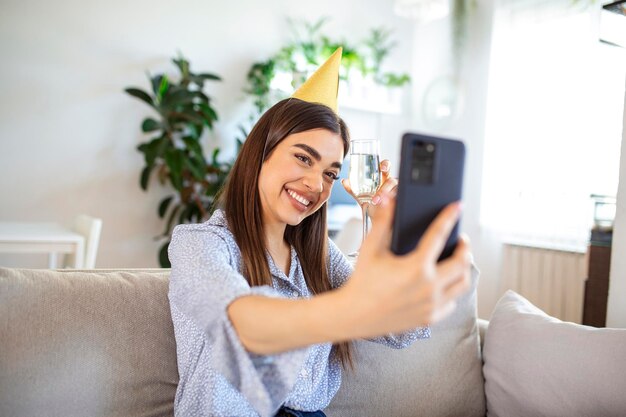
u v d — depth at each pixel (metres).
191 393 0.86
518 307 1.40
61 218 3.06
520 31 3.38
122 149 3.22
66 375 0.91
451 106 3.88
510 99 3.44
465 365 1.34
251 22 3.63
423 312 0.43
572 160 3.09
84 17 3.05
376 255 0.46
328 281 1.16
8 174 2.91
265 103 3.63
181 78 3.36
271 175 0.99
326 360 1.05
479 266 3.65
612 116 2.91
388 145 4.25
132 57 3.21
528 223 3.32
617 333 1.15
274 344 0.56
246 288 0.66
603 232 2.45
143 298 1.04
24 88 2.91
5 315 0.90
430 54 4.12
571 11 3.09
